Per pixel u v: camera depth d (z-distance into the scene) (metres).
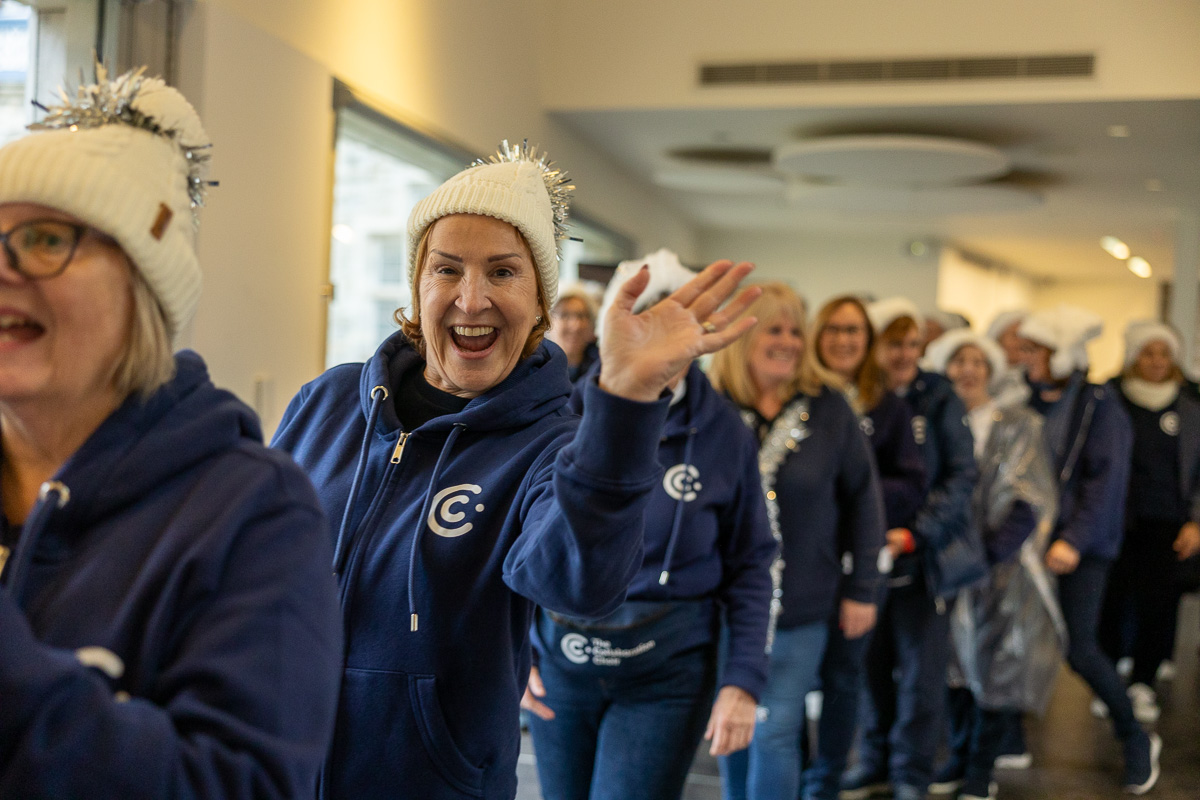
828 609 2.63
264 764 0.76
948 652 3.25
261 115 3.35
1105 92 5.98
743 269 1.11
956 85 6.20
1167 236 11.47
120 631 0.79
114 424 0.84
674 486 2.11
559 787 2.14
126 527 0.84
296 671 0.81
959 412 3.31
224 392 0.94
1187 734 4.41
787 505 2.59
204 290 3.05
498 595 1.29
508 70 6.02
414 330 1.50
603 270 3.78
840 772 2.95
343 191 7.16
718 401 2.22
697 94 6.53
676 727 2.04
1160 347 4.80
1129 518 4.69
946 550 3.19
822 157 7.12
